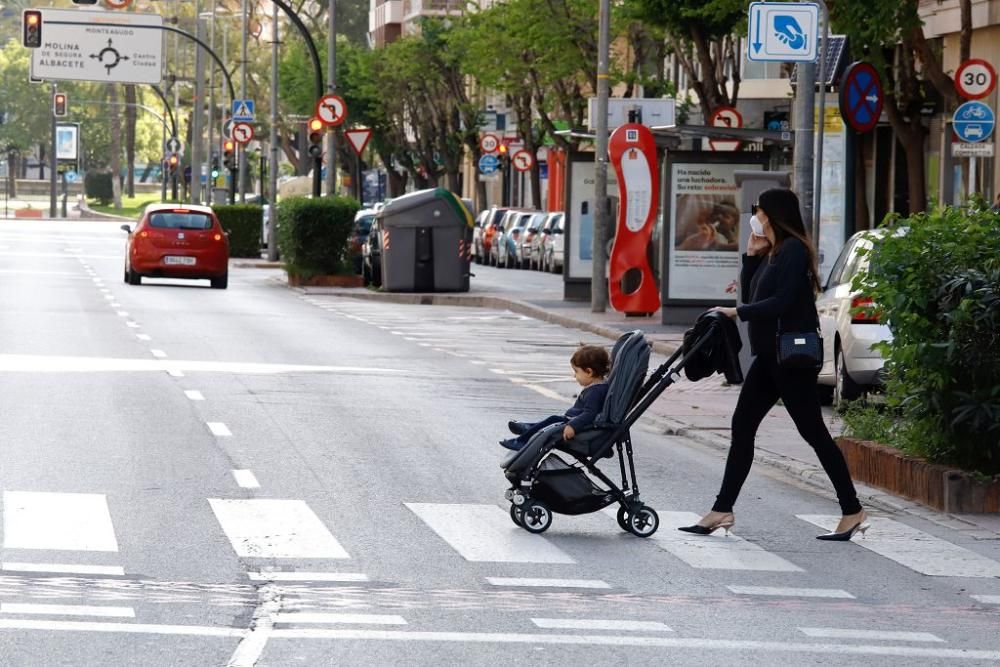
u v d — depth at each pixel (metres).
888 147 84.50
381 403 38.66
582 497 23.64
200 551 21.52
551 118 147.38
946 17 75.50
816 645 17.61
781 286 24.02
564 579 20.64
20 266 103.19
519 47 121.06
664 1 81.94
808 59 41.69
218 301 77.19
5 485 25.84
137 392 38.88
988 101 71.88
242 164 135.12
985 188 71.56
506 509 25.47
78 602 18.45
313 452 30.47
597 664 16.48
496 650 16.89
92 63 160.38
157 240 87.44
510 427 24.33
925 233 27.17
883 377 28.39
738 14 81.44
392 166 194.50
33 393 37.97
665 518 25.38
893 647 17.67
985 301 26.28
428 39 160.50
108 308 68.75
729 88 102.50
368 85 172.00
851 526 24.09
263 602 18.78
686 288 63.88
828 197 60.22
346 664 16.16
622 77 106.81
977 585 21.22
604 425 23.77
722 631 18.12
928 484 26.83
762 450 32.34
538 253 122.12
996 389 26.28
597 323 65.25
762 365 24.25
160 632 17.20
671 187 63.41
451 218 86.81
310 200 92.38
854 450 29.36
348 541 22.53
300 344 54.81
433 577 20.48
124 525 23.03
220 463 28.81
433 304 83.38
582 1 104.56
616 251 67.88
